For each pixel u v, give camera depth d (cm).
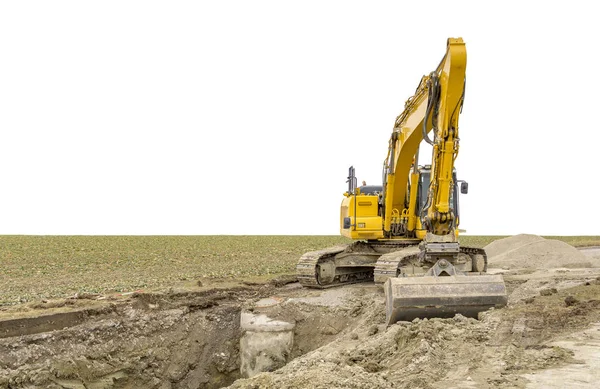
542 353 977
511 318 1196
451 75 1266
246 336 1677
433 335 1101
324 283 2058
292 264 3153
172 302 1784
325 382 868
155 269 2852
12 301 1744
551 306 1311
